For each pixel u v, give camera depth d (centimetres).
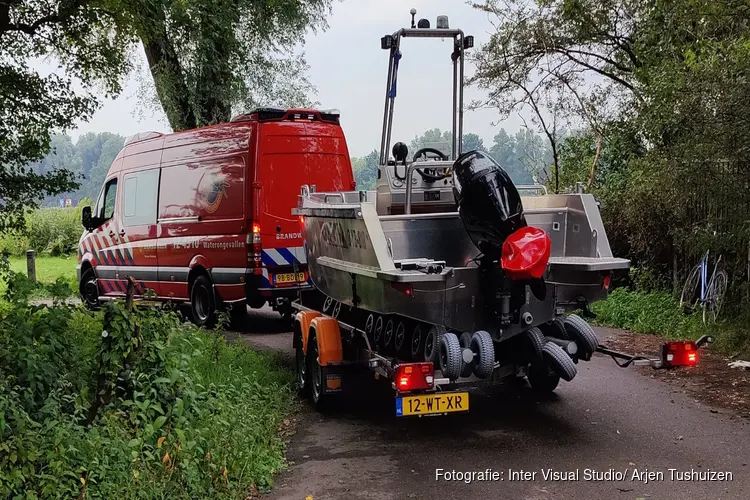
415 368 597
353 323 810
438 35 829
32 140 1041
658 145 1174
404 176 805
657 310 1217
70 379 613
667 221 1262
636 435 665
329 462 619
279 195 1180
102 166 5478
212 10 1547
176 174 1321
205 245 1248
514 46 1691
